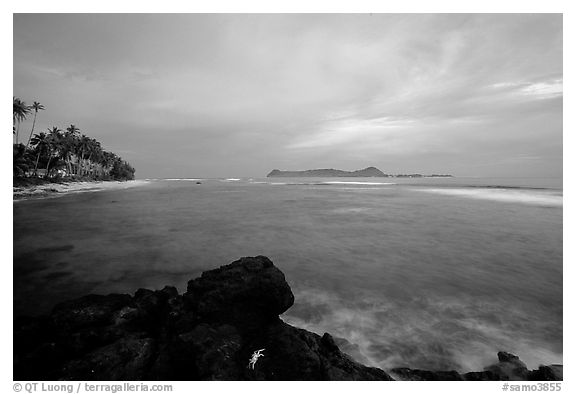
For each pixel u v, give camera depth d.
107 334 5.36
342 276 10.95
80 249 14.77
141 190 71.00
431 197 47.81
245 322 5.69
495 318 7.55
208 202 41.00
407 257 13.40
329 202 41.12
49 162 61.31
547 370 4.91
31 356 4.81
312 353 4.58
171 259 13.22
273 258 13.40
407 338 6.60
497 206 32.81
